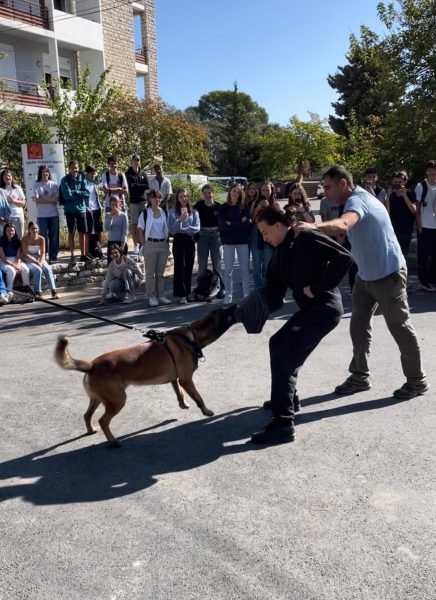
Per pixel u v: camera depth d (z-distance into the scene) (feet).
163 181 39.40
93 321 27.63
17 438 14.75
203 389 17.67
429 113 41.27
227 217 29.30
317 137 112.57
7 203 34.50
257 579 8.99
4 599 8.76
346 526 10.32
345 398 16.42
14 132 64.23
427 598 8.45
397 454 12.92
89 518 10.95
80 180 37.14
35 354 22.33
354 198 14.98
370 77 127.65
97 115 63.10
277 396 13.69
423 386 16.21
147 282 30.53
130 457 13.51
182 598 8.63
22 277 32.96
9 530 10.66
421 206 29.99
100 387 13.71
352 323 16.58
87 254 37.91
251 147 161.89
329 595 8.57
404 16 42.96
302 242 13.33
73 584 9.06
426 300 28.71
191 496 11.60
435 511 10.69
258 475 12.32
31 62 87.81
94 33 89.10
